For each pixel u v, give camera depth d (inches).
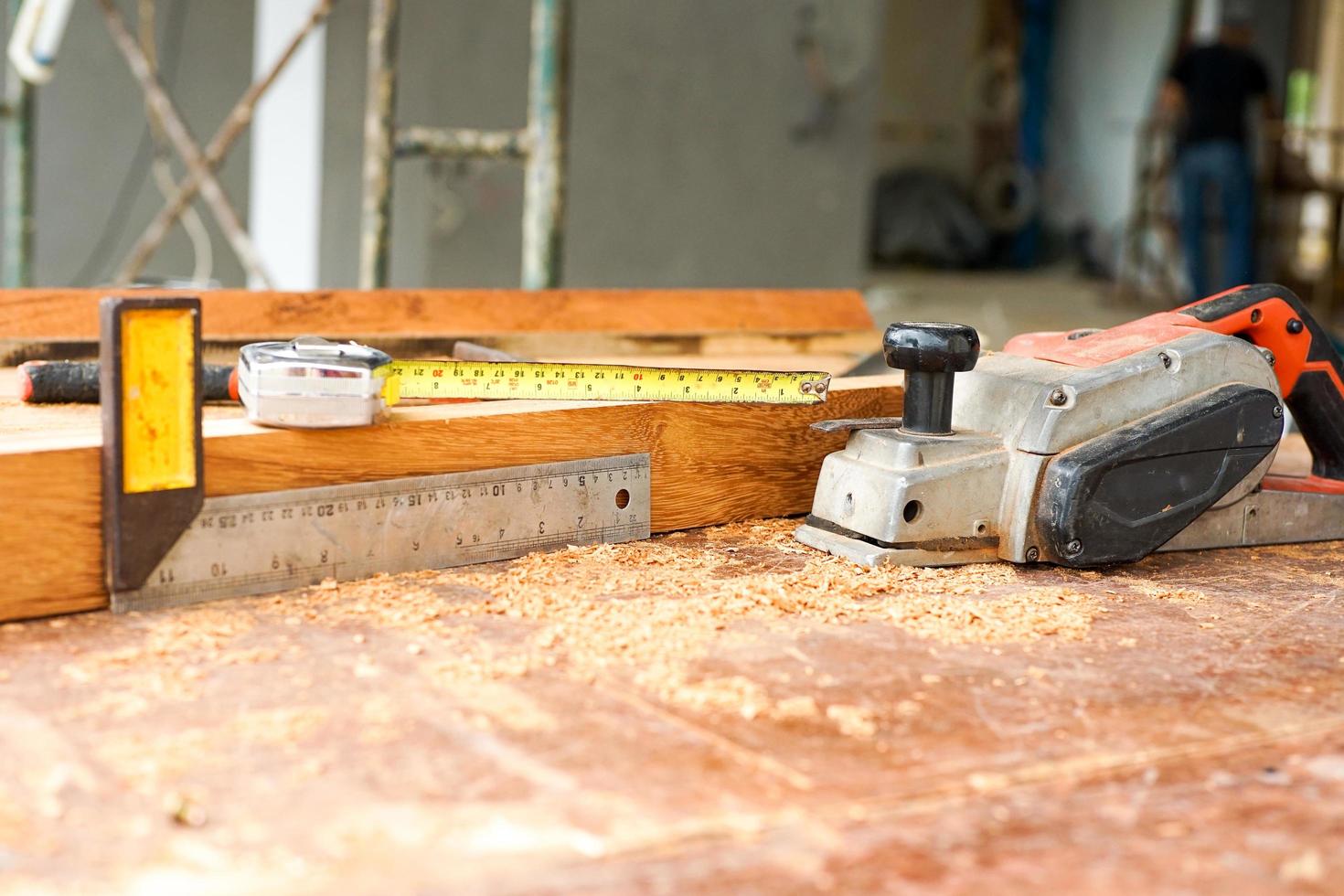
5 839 36.3
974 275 452.4
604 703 47.1
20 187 139.4
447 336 84.4
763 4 240.4
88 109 206.1
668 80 232.7
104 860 35.4
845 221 258.7
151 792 39.3
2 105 136.4
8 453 51.0
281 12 179.3
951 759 43.6
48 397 65.5
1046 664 52.9
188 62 212.4
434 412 62.5
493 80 202.1
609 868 35.9
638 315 92.5
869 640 54.9
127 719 44.1
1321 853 38.1
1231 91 296.4
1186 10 420.5
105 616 53.2
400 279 202.2
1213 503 68.6
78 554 53.0
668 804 39.6
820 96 249.8
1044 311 359.9
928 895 35.2
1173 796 41.5
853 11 250.5
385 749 42.7
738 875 35.8
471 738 43.8
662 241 238.4
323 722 44.4
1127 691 50.2
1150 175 368.2
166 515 53.7
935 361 64.9
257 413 56.1
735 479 72.4
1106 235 458.0
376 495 59.3
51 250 207.6
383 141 113.4
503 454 63.4
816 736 45.0
